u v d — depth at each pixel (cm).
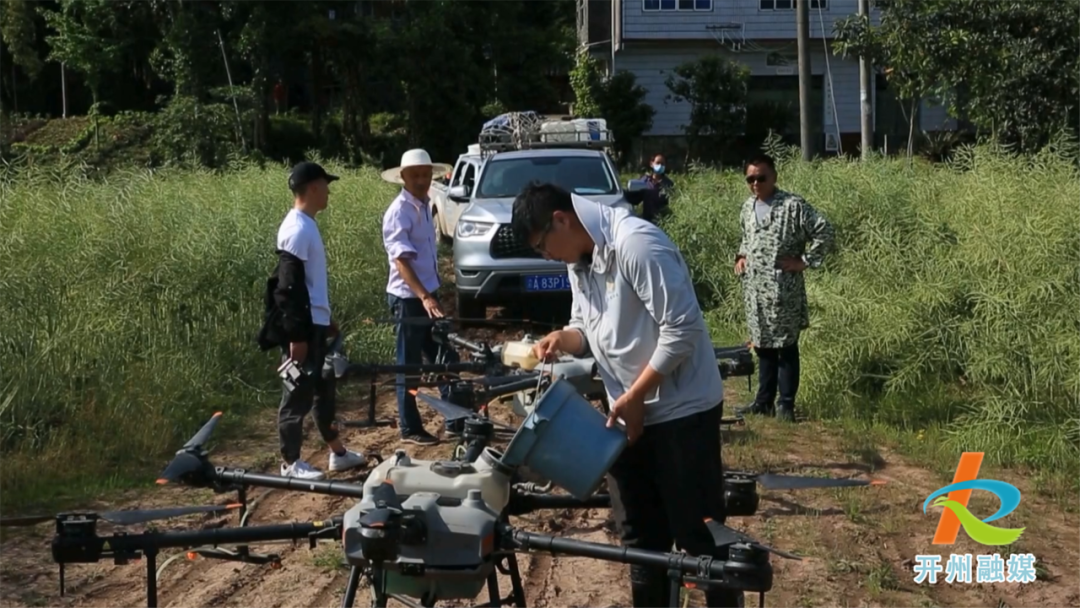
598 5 3894
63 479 680
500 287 1166
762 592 302
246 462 737
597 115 3347
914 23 1539
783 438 785
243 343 943
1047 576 556
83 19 3541
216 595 520
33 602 508
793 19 3375
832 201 1098
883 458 746
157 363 839
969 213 935
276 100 3953
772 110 3316
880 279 911
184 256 946
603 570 555
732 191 1318
